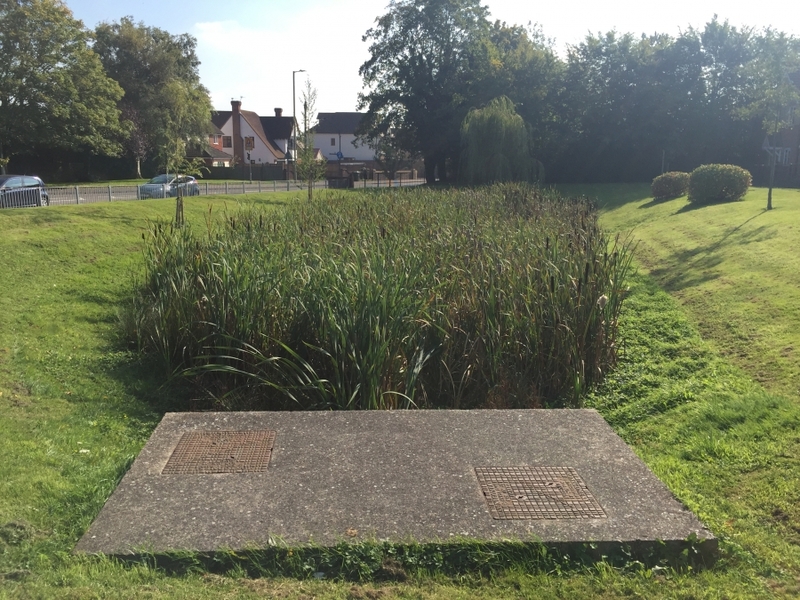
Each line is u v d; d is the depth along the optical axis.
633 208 27.42
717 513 4.20
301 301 7.40
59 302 10.25
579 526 3.79
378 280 7.22
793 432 5.33
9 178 23.78
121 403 6.77
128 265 13.61
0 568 3.34
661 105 42.41
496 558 3.57
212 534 3.70
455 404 7.12
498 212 15.10
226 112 73.25
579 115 44.31
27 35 41.91
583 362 7.45
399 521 3.82
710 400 6.58
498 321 7.57
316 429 5.05
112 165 53.00
